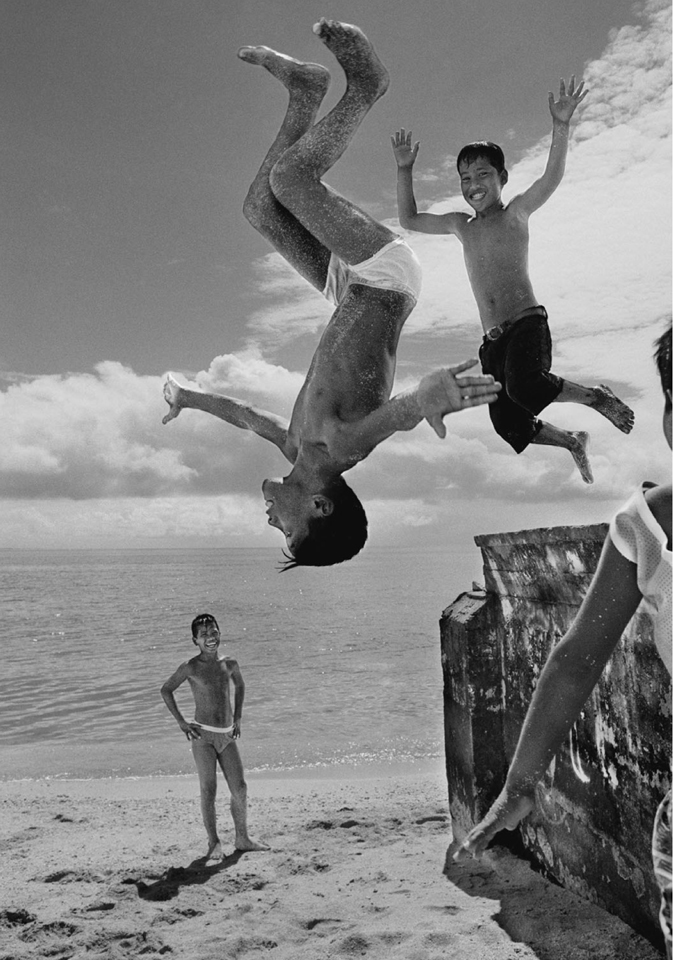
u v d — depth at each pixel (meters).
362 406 3.39
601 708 3.87
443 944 4.02
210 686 6.23
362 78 3.31
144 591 70.88
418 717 12.68
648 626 3.37
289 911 4.84
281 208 3.75
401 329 3.56
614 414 4.42
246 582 92.06
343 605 47.03
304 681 16.70
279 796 7.98
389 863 5.55
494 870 4.95
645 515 1.75
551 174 4.36
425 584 80.56
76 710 14.35
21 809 7.82
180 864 5.90
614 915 3.96
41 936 4.64
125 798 8.25
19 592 70.81
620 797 3.77
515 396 4.41
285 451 3.77
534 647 4.62
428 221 4.83
